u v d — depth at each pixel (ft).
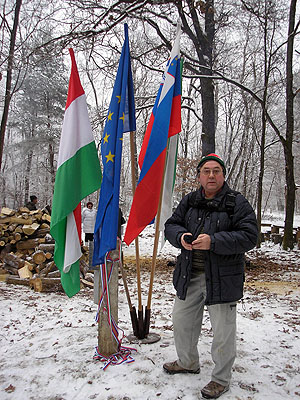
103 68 33.65
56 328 13.61
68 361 10.31
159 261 34.68
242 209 8.30
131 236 10.43
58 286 19.97
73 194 10.30
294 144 89.66
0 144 32.17
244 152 71.87
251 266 30.55
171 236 8.79
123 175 98.32
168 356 10.57
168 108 10.93
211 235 7.95
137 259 11.84
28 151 74.95
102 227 9.98
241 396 8.45
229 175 61.93
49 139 73.20
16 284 20.93
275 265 31.99
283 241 40.60
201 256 8.73
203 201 8.94
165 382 9.02
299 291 22.13
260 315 16.15
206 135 33.27
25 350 11.28
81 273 23.16
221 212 8.50
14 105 71.87
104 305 10.41
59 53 27.73
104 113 37.17
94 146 10.74
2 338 12.51
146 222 10.52
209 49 33.68
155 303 18.38
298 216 112.98
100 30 26.78
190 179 60.54
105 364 9.99
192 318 9.10
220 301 8.07
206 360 10.41
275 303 18.90
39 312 15.90
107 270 10.54
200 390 8.68
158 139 10.69
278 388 9.00
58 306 17.07
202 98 33.91
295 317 15.92
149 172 10.55
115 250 10.71
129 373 9.48
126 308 17.19
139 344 11.51
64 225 10.46
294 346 12.10
